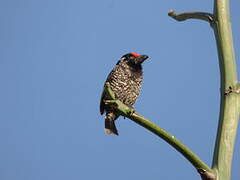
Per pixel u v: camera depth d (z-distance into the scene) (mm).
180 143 3748
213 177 3736
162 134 3760
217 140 4031
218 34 4457
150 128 3760
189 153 3746
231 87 4160
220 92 4254
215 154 3959
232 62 4301
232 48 4387
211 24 4598
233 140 3969
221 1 4586
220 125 4074
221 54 4359
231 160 3895
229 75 4227
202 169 3760
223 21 4500
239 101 4121
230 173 3828
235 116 4059
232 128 4012
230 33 4465
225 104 4125
